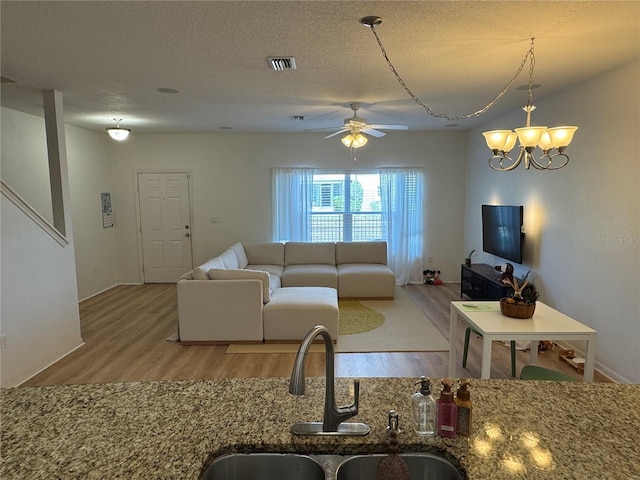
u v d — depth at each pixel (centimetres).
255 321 425
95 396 147
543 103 443
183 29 247
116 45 273
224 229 715
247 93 410
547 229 443
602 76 349
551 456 112
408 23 240
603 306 354
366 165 701
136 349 419
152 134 692
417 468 119
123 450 116
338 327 445
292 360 390
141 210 708
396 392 149
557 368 369
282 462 121
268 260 662
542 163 452
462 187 704
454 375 331
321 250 662
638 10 224
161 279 722
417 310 548
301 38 262
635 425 127
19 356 348
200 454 114
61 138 402
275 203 703
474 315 294
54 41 265
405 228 704
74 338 421
